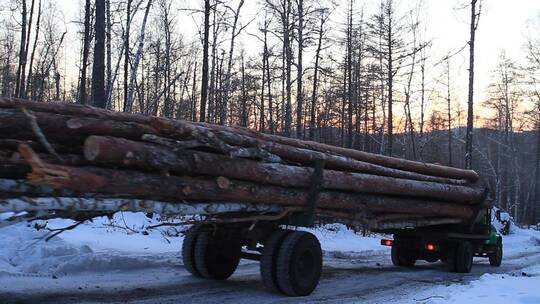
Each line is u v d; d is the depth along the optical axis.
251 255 8.92
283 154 8.12
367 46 34.47
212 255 9.12
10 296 6.81
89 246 10.66
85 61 21.28
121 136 6.15
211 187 6.83
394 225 10.80
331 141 47.53
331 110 43.72
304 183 8.19
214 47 23.22
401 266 13.24
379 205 9.85
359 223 9.75
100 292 7.52
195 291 8.07
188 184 6.55
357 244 17.80
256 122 39.44
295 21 24.95
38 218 5.74
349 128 31.91
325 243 16.73
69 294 7.24
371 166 9.86
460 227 13.10
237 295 7.92
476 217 13.22
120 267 9.53
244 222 8.35
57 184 5.24
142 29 19.39
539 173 57.25
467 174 13.23
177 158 6.39
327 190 8.70
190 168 6.56
